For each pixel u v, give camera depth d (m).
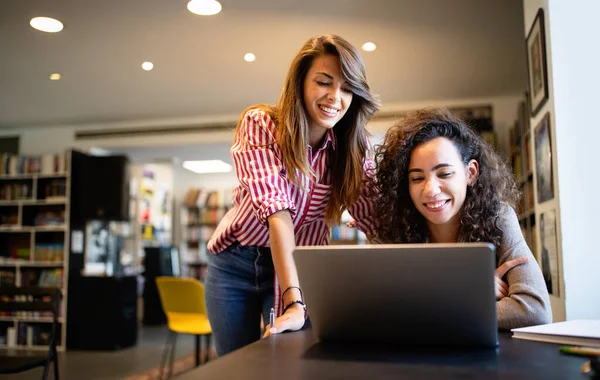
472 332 0.87
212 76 4.62
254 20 3.53
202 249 9.06
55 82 4.75
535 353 0.84
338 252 0.88
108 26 3.61
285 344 0.95
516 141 4.25
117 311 5.48
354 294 0.90
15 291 3.03
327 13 3.43
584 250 2.27
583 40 2.36
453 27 3.65
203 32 3.71
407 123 1.42
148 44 3.92
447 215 1.31
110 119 6.02
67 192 5.78
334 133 1.54
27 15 3.43
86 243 5.94
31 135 6.45
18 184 6.12
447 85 4.88
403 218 1.44
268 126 1.42
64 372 4.21
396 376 0.70
